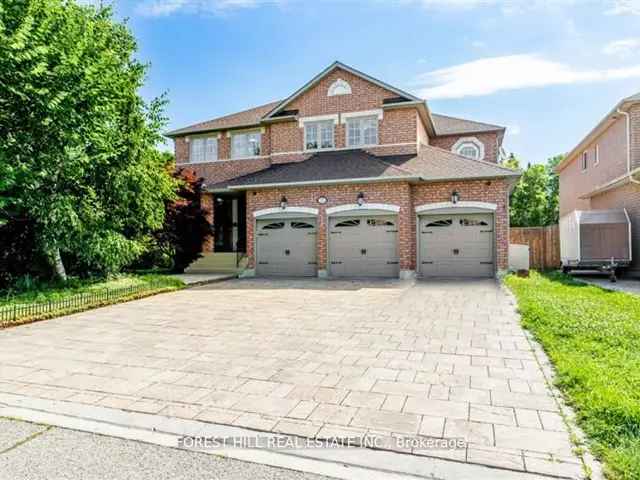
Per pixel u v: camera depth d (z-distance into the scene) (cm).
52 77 1084
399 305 970
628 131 1634
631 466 288
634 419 346
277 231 1627
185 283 1378
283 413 404
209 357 591
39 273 1316
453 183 1480
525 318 777
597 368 473
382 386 468
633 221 1543
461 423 375
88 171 1272
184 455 337
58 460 330
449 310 901
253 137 2102
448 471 306
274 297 1120
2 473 311
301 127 1836
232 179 1898
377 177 1458
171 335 723
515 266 1659
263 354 601
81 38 1184
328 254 1545
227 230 2136
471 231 1478
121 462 327
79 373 530
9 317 823
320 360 568
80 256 1269
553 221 3675
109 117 1268
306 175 1595
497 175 1420
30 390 474
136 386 482
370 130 1761
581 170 2270
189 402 435
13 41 991
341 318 840
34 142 1114
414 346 629
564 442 337
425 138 2042
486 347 616
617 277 1573
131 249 1339
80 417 406
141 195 1388
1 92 1034
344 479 303
